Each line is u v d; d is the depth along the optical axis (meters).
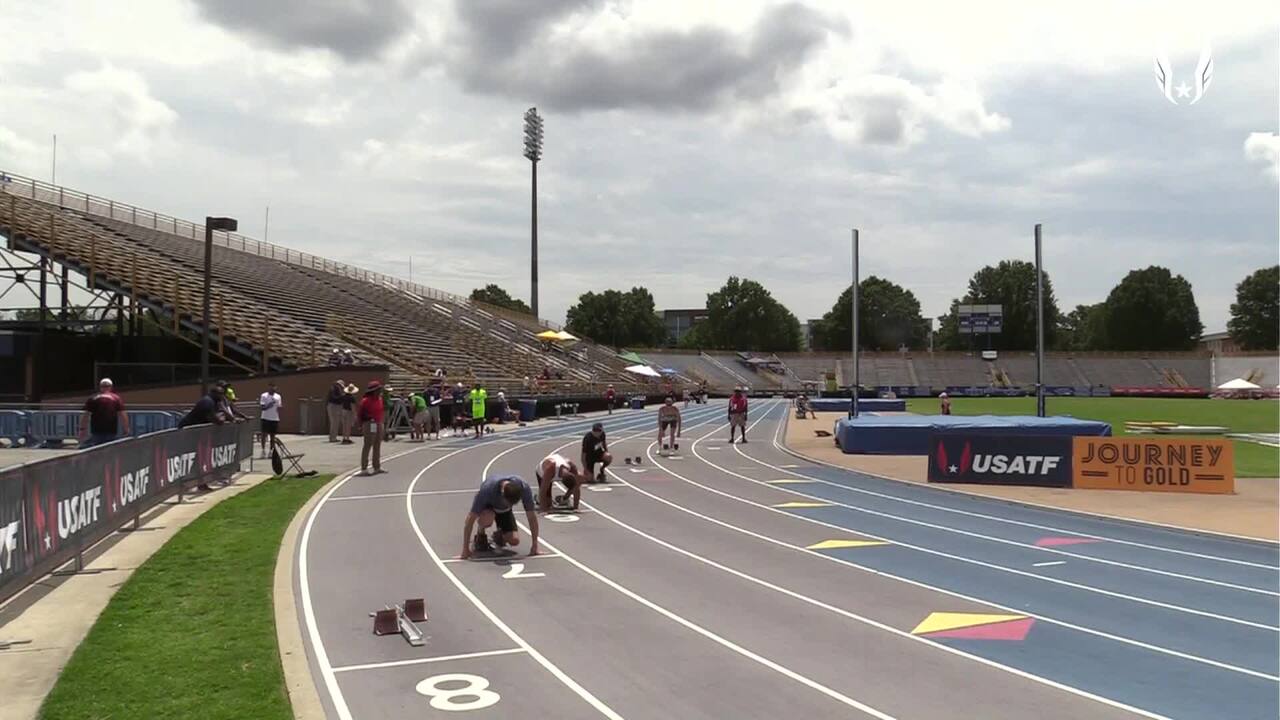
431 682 7.34
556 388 55.69
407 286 71.69
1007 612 9.77
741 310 145.25
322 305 49.41
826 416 54.44
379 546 12.80
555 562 11.95
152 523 14.05
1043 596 10.52
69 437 25.42
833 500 18.47
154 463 14.31
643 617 9.36
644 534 14.09
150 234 50.19
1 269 41.19
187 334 37.84
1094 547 13.64
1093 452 20.44
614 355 89.94
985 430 27.44
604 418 49.03
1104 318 130.38
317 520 14.87
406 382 38.25
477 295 150.25
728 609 9.73
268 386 31.98
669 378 90.50
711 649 8.31
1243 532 14.70
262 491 17.92
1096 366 108.00
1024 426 27.47
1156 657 8.24
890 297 144.88
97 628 8.26
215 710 6.30
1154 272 126.38
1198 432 38.81
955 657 8.17
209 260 23.86
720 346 147.62
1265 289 125.69
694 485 20.42
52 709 6.27
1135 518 16.11
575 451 28.12
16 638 8.09
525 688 7.23
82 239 42.84
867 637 8.76
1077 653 8.33
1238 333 128.75
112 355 42.50
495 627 8.92
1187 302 128.12
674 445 30.11
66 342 40.09
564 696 7.07
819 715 6.72
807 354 114.44
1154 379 105.94
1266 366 103.38
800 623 9.23
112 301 40.00
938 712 6.82
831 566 12.02
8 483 8.64
